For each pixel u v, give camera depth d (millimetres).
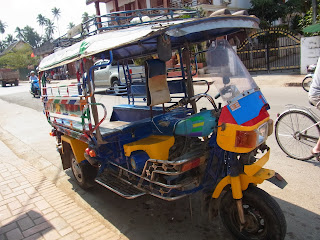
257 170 2652
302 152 4766
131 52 4629
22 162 5957
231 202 2838
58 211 3795
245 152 2625
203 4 19141
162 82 3332
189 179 3020
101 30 3812
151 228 3340
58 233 3270
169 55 2689
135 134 3641
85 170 4363
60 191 4441
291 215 3312
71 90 3838
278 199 3660
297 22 21359
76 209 3834
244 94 2783
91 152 3535
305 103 8461
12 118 11328
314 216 3270
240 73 2936
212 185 3006
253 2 20047
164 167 2939
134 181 3494
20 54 46469
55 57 4379
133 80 5070
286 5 20078
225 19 2867
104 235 3188
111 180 3758
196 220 3418
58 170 5535
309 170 4379
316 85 4266
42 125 9656
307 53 14078
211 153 2920
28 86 29875
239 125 2611
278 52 18906
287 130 4930
